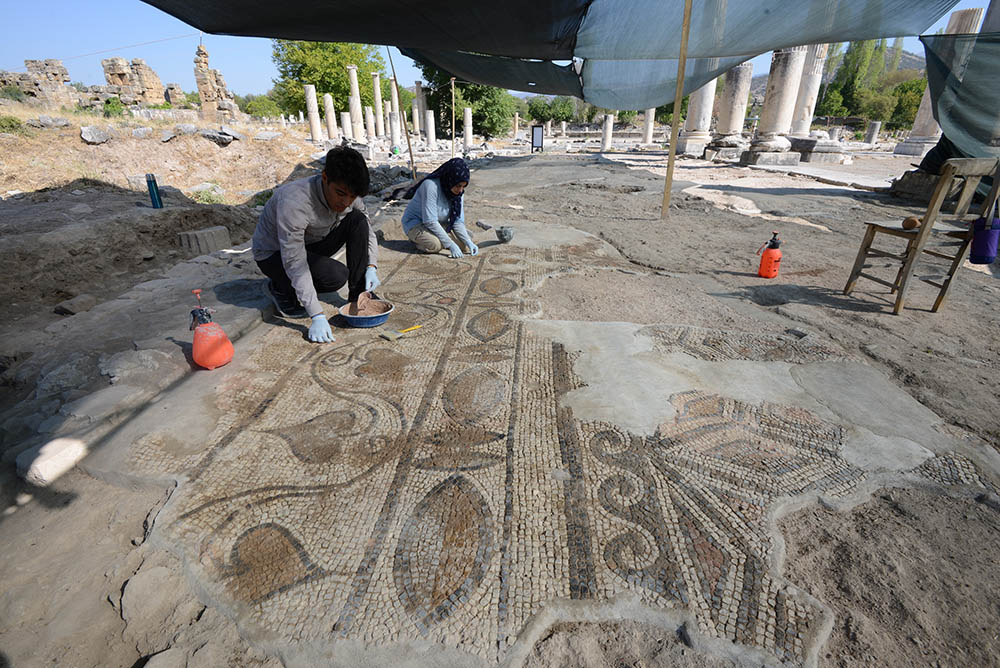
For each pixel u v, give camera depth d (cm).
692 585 139
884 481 180
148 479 177
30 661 125
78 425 201
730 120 1497
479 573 143
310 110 1705
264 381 239
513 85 905
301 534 156
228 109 2288
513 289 372
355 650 124
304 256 270
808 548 154
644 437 200
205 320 246
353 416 213
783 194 864
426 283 385
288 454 190
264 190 1112
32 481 180
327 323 283
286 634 128
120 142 1050
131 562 149
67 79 2027
